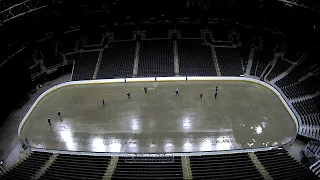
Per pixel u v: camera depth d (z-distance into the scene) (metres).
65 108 47.94
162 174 33.09
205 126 42.38
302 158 36.00
